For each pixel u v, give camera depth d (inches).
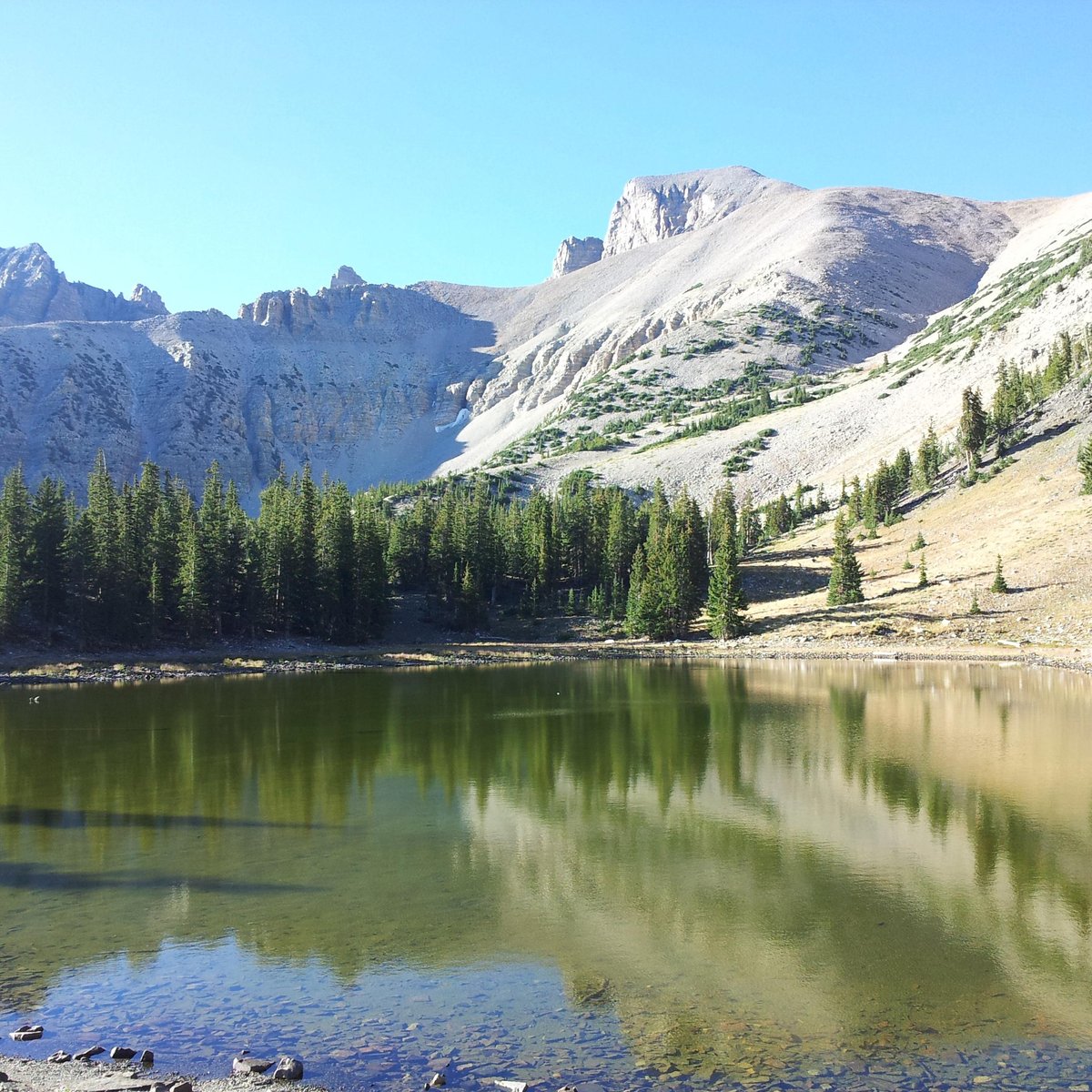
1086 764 1596.9
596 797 1408.7
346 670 3823.8
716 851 1115.3
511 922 882.1
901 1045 636.7
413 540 5964.6
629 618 4997.5
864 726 2063.2
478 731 2071.9
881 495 5999.0
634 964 783.1
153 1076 585.6
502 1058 616.1
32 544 4106.8
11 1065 599.5
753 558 6141.7
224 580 4547.2
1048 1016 682.2
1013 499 5152.6
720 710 2377.0
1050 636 3636.8
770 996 719.1
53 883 1009.5
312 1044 639.1
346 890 979.9
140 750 1849.2
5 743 1945.1
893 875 1016.9
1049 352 7140.8
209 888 985.5
